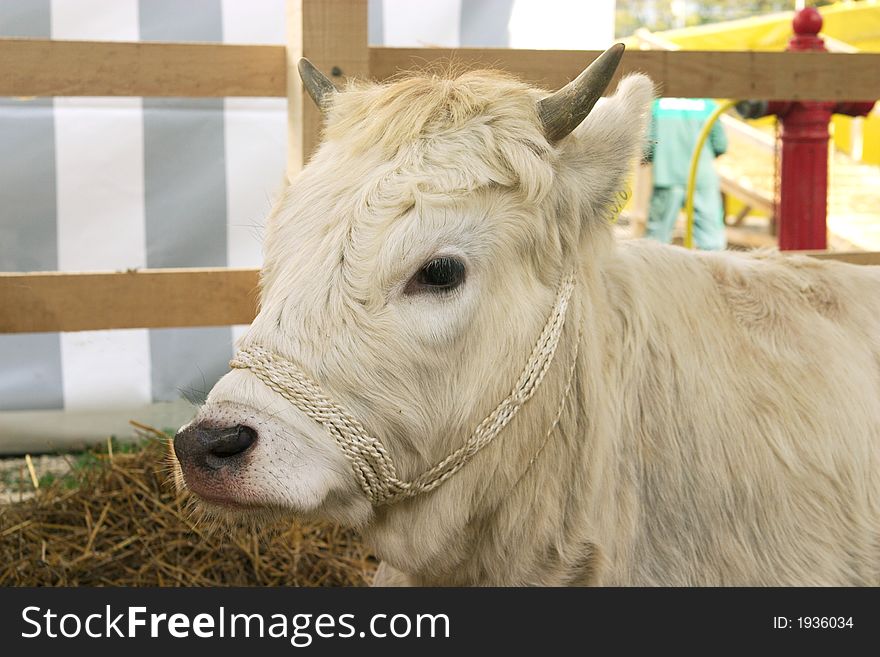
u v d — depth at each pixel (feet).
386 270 5.58
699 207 19.60
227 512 5.69
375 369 5.62
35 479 12.53
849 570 6.86
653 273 7.24
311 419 5.57
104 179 14.15
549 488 6.42
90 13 13.78
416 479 6.00
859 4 28.58
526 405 6.16
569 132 6.05
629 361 6.82
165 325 9.86
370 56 9.61
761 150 32.73
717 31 29.14
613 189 6.31
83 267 14.29
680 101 18.99
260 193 14.64
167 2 14.01
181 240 14.51
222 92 9.85
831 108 13.51
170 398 14.66
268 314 5.69
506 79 6.62
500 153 5.84
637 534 6.81
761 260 7.87
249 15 14.26
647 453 6.83
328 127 6.46
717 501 6.74
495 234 5.82
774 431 6.84
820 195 13.57
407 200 5.62
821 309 7.48
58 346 14.20
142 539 10.50
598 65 5.89
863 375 7.20
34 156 13.87
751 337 7.16
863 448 6.97
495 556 6.48
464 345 5.84
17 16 13.55
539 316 6.11
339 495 5.85
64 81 9.39
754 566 6.75
